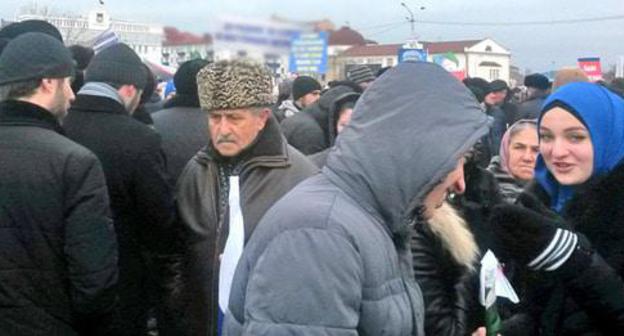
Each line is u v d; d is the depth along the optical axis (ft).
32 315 8.21
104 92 10.84
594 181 6.24
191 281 9.52
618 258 6.05
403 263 5.31
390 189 4.90
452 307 6.98
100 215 8.41
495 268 6.89
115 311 8.73
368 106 5.05
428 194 5.10
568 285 5.74
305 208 4.82
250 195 8.87
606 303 5.66
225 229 9.14
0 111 8.48
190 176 9.64
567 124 6.28
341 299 4.61
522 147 10.78
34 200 8.18
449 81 5.04
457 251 6.89
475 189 8.14
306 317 4.58
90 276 8.26
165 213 10.19
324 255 4.64
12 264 8.15
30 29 11.28
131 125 10.62
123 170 10.39
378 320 4.83
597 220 6.15
